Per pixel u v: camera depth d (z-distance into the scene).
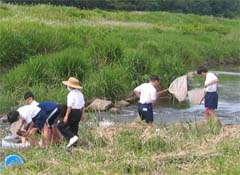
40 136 13.27
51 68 21.81
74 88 12.90
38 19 37.97
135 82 22.70
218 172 9.20
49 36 28.20
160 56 27.92
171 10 103.25
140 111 14.91
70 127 12.91
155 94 14.90
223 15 115.06
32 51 26.88
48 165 10.16
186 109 20.30
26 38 27.39
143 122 14.72
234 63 40.72
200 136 12.34
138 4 93.31
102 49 24.62
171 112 19.61
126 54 24.44
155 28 46.84
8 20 32.59
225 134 12.26
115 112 19.25
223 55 40.25
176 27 52.34
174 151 11.05
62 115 12.94
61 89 20.11
